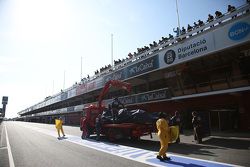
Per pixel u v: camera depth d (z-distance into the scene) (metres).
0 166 7.32
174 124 11.89
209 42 16.77
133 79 27.58
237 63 16.89
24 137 17.72
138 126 11.99
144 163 7.12
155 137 14.79
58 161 7.93
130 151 9.50
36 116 91.38
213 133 15.30
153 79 27.11
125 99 27.20
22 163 7.75
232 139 12.02
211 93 17.38
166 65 20.56
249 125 16.03
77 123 47.62
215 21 16.34
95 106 16.20
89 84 37.38
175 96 20.58
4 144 13.29
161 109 23.72
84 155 8.95
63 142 13.76
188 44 18.50
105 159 7.99
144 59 23.62
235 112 17.08
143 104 26.12
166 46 21.78
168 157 7.84
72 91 46.41
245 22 14.48
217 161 7.05
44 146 12.05
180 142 11.79
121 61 29.30
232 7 15.51
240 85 15.38
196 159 7.44
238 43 14.77
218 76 19.17
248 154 7.97
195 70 20.70
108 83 16.30
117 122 12.98
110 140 13.15
